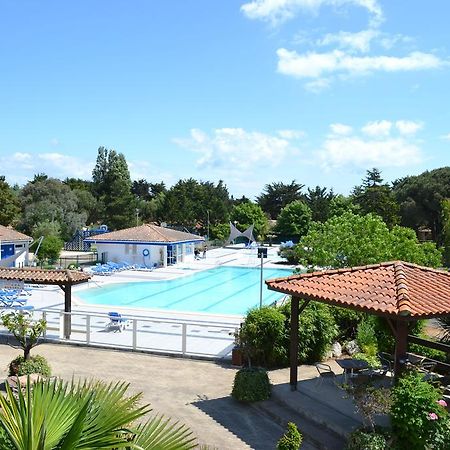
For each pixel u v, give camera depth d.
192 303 32.28
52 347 19.52
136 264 46.34
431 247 24.52
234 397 13.89
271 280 14.77
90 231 65.38
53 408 4.25
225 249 71.00
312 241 24.59
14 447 3.90
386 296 11.85
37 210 64.25
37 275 20.62
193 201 92.75
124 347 19.16
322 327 17.50
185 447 4.83
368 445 9.73
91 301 31.78
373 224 24.14
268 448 10.88
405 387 9.84
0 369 16.25
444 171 71.88
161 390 14.66
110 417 4.36
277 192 110.31
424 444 9.31
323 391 14.03
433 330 21.25
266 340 16.86
